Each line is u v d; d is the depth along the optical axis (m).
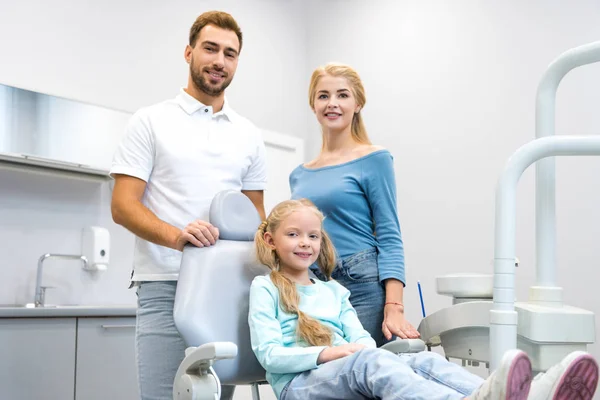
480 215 3.79
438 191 3.96
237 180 2.10
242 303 1.85
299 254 1.89
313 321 1.81
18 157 3.07
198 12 4.07
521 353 1.29
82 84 3.50
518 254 3.61
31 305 3.23
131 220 1.90
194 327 1.74
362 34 4.41
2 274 3.21
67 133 3.22
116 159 2.00
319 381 1.63
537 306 1.84
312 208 1.94
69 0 3.48
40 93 3.15
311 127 4.63
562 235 3.50
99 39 3.59
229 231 1.89
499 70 3.81
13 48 3.27
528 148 1.68
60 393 2.86
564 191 3.51
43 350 2.82
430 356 1.68
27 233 3.30
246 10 4.32
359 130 2.24
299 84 4.63
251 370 1.85
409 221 4.05
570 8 3.61
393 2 4.28
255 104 4.32
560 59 1.89
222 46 2.04
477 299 2.06
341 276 2.07
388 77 4.25
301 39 4.68
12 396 2.71
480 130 3.84
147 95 3.77
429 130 4.04
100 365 3.01
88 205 3.54
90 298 3.50
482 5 3.91
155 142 1.99
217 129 2.08
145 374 1.94
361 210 2.09
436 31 4.08
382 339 2.08
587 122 3.49
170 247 1.87
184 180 1.99
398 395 1.47
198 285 1.79
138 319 1.98
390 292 2.02
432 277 3.92
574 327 1.76
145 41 3.79
